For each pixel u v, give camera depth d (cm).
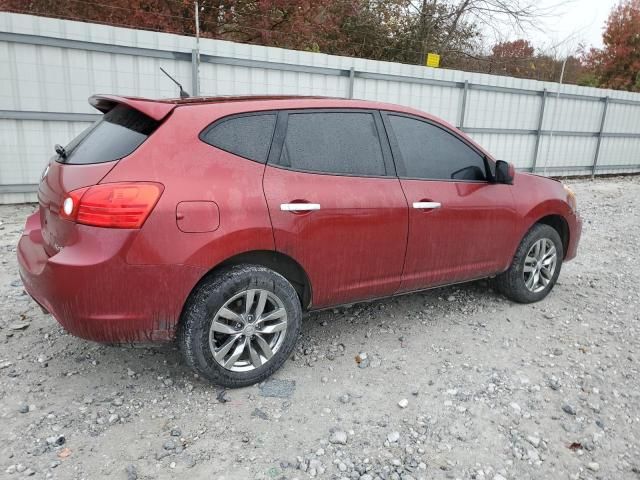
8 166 762
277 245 312
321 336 397
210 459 263
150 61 817
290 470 259
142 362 349
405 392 329
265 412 302
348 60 1005
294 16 1494
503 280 462
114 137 296
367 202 347
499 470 269
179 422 290
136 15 1263
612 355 394
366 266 356
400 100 1108
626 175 1605
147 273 276
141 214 271
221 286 298
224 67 880
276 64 926
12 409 294
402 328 416
